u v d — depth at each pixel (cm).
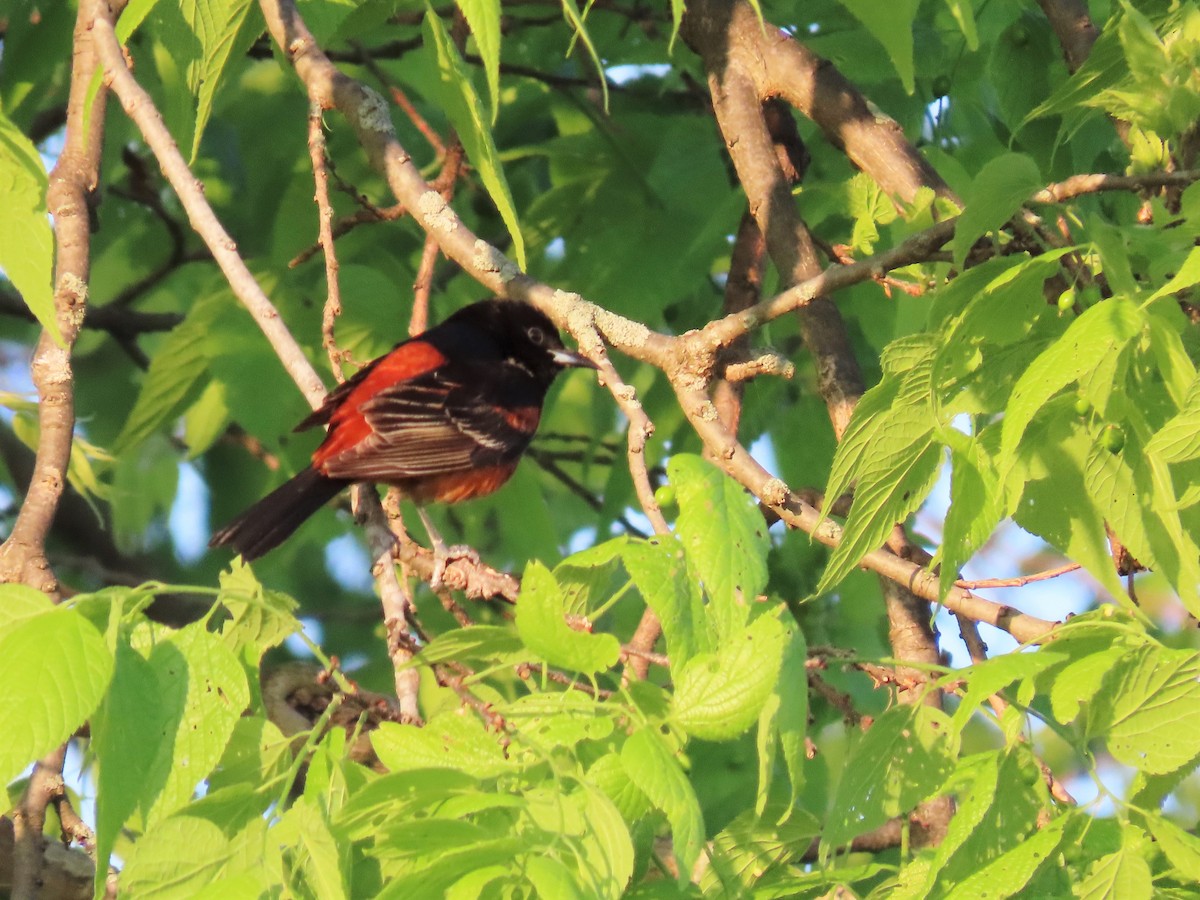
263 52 1648
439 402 1260
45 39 1286
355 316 1348
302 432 1370
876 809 643
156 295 1955
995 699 730
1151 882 593
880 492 733
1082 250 747
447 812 523
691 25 1252
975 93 1362
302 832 534
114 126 1351
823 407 1480
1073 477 743
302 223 1446
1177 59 818
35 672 530
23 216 670
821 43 1338
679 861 516
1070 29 1154
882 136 1148
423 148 1634
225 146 1808
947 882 618
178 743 565
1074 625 630
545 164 1739
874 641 1375
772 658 563
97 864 536
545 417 1798
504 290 990
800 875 703
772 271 1339
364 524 1102
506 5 1480
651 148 1495
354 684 636
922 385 712
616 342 934
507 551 1748
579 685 624
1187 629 1739
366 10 1155
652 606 570
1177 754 600
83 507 1789
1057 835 578
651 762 537
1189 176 758
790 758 567
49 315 675
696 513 592
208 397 1344
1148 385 689
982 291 687
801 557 1377
